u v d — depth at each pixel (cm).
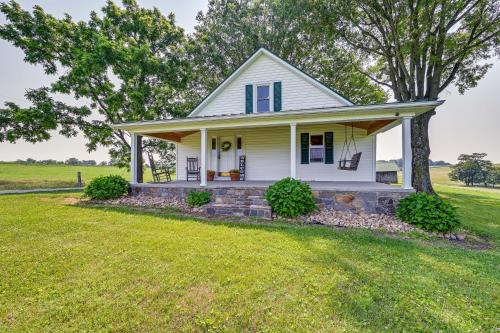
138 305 217
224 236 422
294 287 249
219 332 185
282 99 924
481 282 268
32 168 2742
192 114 1016
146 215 596
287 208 569
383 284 258
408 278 273
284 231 460
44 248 356
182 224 507
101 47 1124
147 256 328
